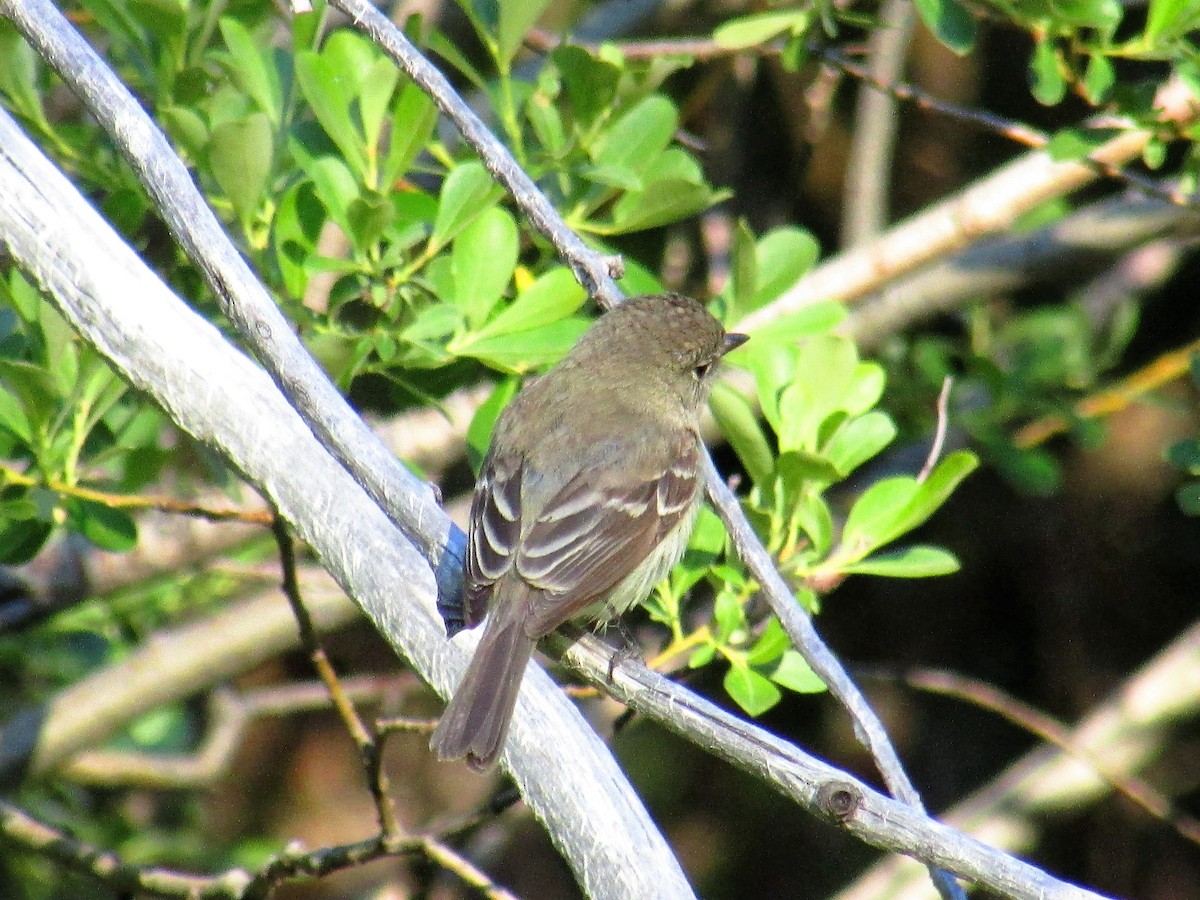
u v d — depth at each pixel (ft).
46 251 23.25
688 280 51.24
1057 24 33.47
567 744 21.44
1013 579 59.06
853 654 60.34
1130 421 57.36
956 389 47.29
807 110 49.47
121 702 43.06
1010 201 44.96
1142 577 58.08
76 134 34.14
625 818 20.92
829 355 30.07
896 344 47.67
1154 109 33.60
